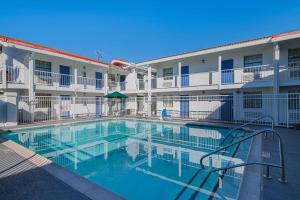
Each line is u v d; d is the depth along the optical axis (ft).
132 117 56.18
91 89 60.90
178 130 39.93
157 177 16.90
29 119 43.45
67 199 10.11
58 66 55.47
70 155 23.99
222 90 51.13
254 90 45.85
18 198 10.22
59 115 50.08
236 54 48.80
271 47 43.37
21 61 45.62
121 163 20.85
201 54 49.34
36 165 15.25
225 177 15.58
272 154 17.94
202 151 25.13
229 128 37.11
